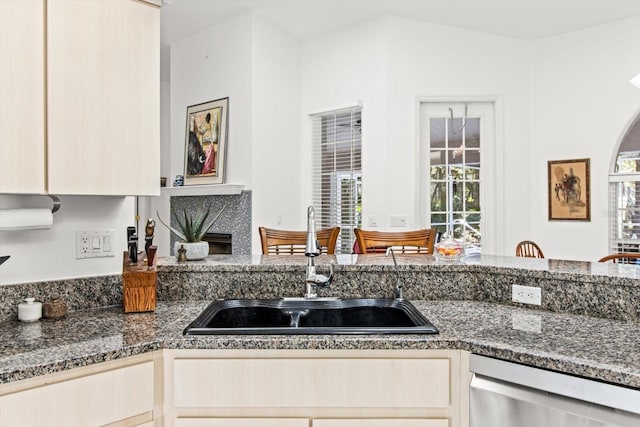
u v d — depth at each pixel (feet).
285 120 15.87
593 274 4.99
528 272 5.41
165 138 21.85
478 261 6.33
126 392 3.91
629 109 13.37
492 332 4.32
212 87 16.03
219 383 4.09
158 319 4.93
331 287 5.96
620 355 3.63
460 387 4.09
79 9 4.65
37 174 4.37
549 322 4.72
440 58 14.39
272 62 15.35
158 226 21.24
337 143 15.79
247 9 14.61
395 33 14.23
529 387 3.71
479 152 14.80
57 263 5.36
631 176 13.50
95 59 4.76
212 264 6.08
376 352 4.09
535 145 14.96
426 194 14.74
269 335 4.22
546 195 14.83
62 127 4.52
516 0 12.59
